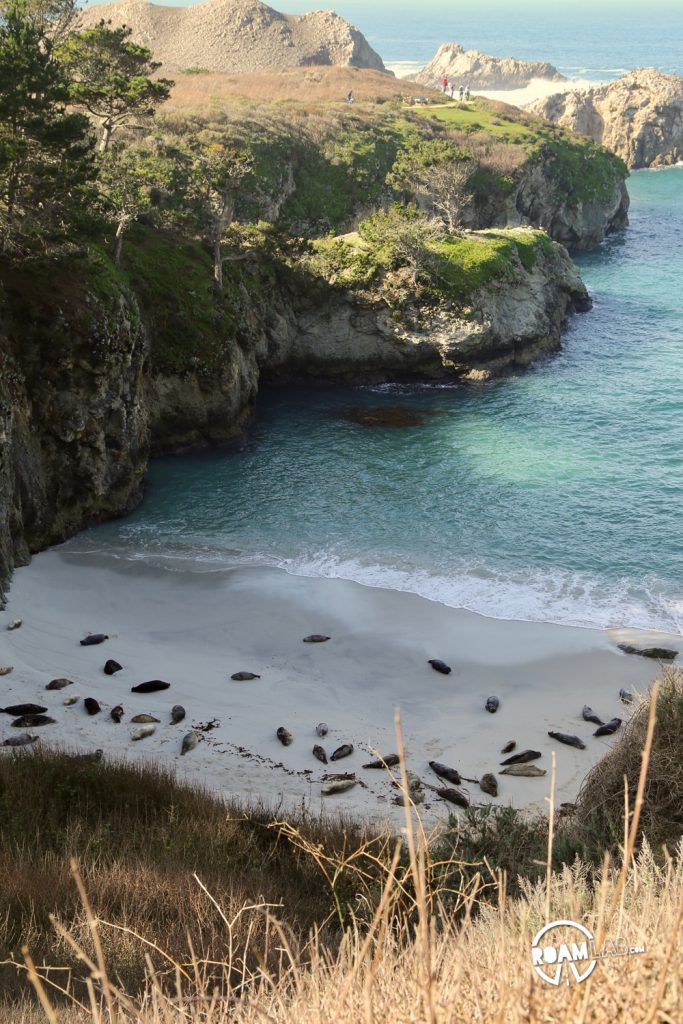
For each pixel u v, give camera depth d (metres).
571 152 122.38
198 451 56.06
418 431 58.00
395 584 38.91
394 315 67.75
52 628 35.25
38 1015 8.98
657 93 168.62
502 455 53.00
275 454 55.16
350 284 68.06
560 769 26.28
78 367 44.53
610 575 38.97
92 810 20.25
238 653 33.81
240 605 37.38
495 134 123.38
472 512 45.53
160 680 31.25
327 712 29.77
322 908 14.28
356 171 105.94
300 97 139.00
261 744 27.72
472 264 69.44
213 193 62.84
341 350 68.88
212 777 25.56
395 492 48.59
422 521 44.91
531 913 5.18
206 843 18.38
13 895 13.91
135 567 41.16
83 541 44.34
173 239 62.16
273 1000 5.00
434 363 68.38
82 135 46.25
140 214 62.75
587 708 29.22
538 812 23.62
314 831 19.11
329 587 38.72
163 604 37.66
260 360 67.06
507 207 114.50
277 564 41.19
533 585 38.41
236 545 43.41
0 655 32.47
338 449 55.50
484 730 28.61
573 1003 3.56
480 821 17.69
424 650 33.56
